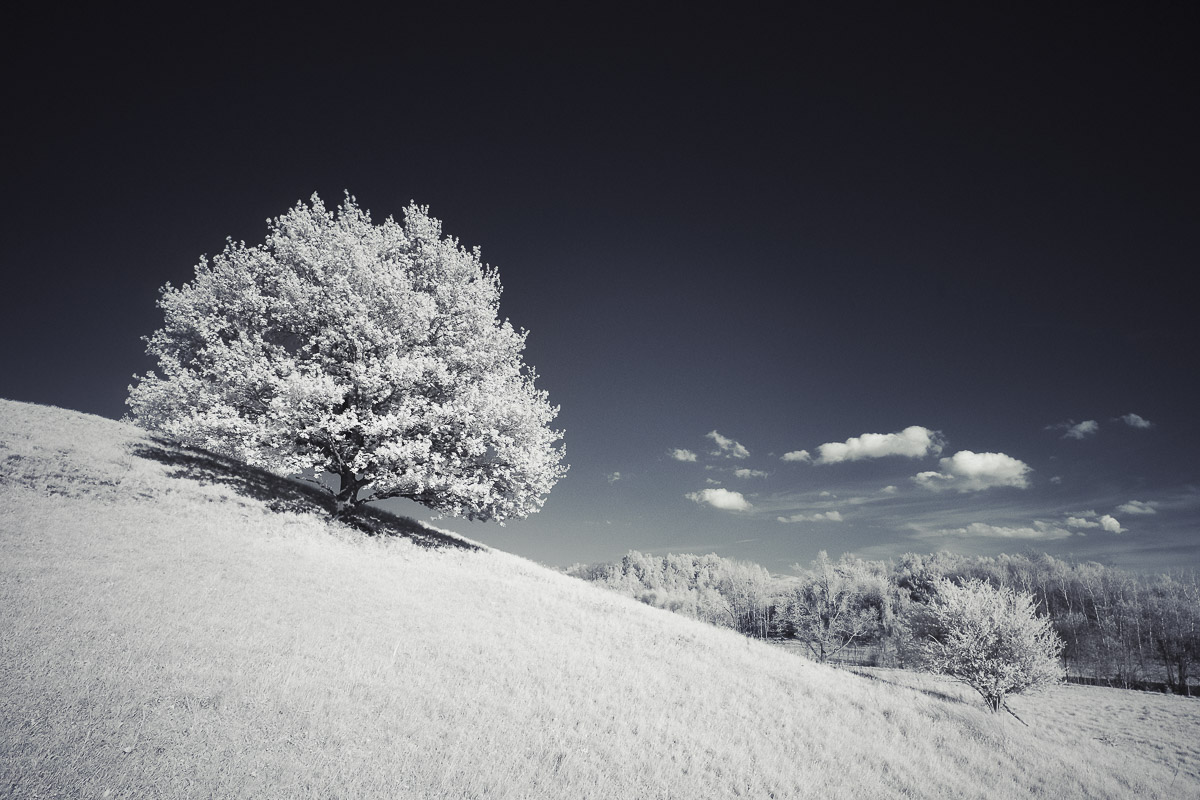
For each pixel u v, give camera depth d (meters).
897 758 12.92
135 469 21.48
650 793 8.52
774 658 20.66
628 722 11.01
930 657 27.11
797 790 10.02
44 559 11.67
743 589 107.00
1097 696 58.56
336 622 12.39
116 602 10.37
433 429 24.67
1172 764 28.33
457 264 30.02
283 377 24.50
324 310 25.86
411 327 25.73
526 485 28.77
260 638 10.38
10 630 8.30
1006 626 25.48
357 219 28.73
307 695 8.56
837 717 14.90
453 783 7.32
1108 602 84.19
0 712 6.36
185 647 9.24
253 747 6.93
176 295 26.45
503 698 10.54
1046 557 105.44
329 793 6.45
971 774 13.53
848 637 63.97
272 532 20.02
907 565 117.69
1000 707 25.22
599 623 18.59
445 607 16.06
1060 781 14.77
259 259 26.84
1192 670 74.00
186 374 25.16
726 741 11.26
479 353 27.62
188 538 16.08
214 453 29.83
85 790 5.52
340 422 23.36
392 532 28.00
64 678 7.39
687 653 17.30
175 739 6.70
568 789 7.95
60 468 18.56
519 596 20.09
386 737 8.03
